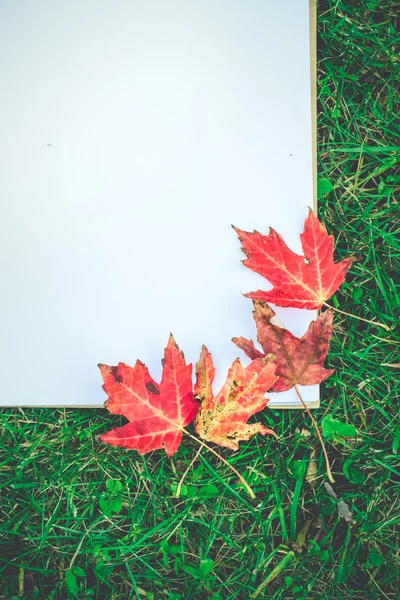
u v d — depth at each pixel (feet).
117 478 1.62
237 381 1.44
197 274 1.55
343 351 1.60
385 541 1.57
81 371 1.57
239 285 1.54
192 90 1.55
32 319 1.58
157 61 1.56
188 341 1.55
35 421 1.64
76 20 1.58
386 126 1.64
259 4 1.55
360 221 1.63
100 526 1.62
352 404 1.60
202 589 1.58
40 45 1.58
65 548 1.62
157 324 1.55
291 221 1.54
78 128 1.57
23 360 1.58
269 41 1.55
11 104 1.58
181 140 1.55
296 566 1.58
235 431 1.44
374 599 1.55
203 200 1.55
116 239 1.56
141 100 1.56
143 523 1.60
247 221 1.54
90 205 1.56
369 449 1.59
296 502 1.58
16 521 1.63
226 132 1.54
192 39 1.55
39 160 1.57
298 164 1.54
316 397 1.53
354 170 1.65
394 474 1.59
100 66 1.57
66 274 1.57
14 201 1.58
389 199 1.63
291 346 1.47
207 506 1.60
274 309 1.55
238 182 1.54
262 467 1.60
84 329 1.57
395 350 1.61
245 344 1.49
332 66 1.65
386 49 1.65
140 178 1.56
